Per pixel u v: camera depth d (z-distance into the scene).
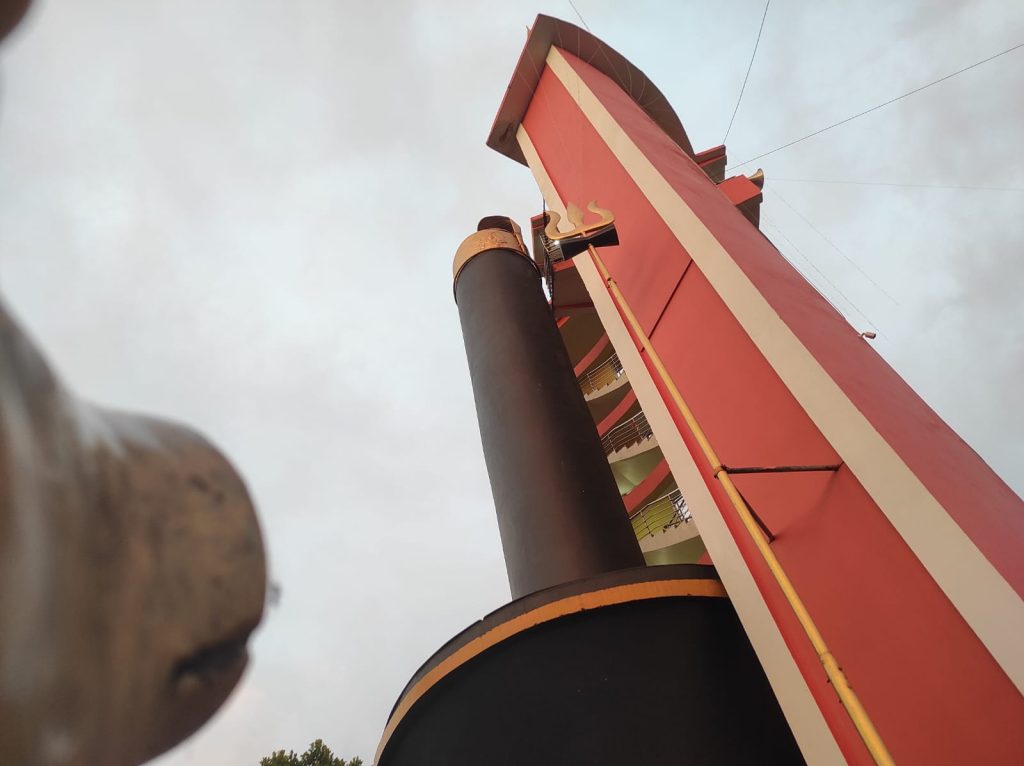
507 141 19.70
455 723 7.15
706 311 9.98
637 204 12.59
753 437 8.55
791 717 6.92
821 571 7.16
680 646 7.32
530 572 9.81
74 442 0.59
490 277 14.49
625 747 6.71
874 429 6.89
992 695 5.31
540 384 12.24
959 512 6.12
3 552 0.41
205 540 0.73
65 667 0.49
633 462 22.75
